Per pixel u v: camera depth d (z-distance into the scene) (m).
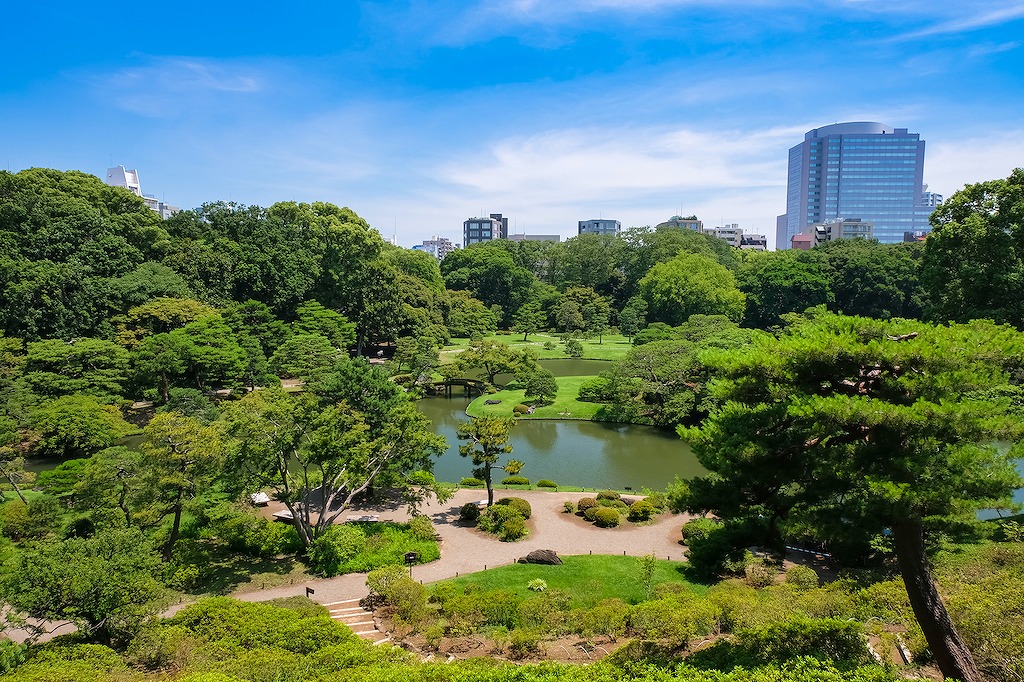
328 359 64.69
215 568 28.38
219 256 74.69
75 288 59.22
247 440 28.58
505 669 15.30
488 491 36.00
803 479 15.20
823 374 14.79
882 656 14.87
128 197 78.69
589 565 28.36
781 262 105.75
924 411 12.40
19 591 19.08
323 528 30.66
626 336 109.00
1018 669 13.36
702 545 23.23
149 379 55.34
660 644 17.48
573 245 134.12
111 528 23.09
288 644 19.41
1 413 42.75
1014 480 12.70
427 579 27.48
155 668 18.33
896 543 14.27
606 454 49.91
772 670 13.30
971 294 41.12
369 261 89.81
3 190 66.81
